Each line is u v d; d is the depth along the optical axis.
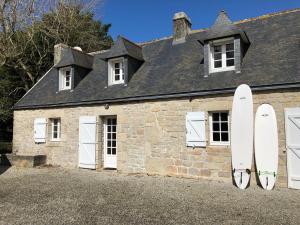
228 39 8.68
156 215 5.15
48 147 12.04
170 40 11.73
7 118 17.91
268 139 7.33
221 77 8.53
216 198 6.33
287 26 8.98
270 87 7.36
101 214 5.23
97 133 10.62
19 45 18.72
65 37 21.06
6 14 17.97
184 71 9.57
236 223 4.70
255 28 9.67
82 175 9.52
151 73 10.37
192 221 4.82
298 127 7.09
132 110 9.78
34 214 5.27
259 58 8.38
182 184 7.80
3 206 5.81
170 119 8.98
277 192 6.83
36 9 19.14
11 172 10.34
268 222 4.73
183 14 11.22
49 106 11.98
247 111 7.57
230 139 7.89
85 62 12.70
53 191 7.12
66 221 4.86
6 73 18.92
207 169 8.26
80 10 22.86
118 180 8.52
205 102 8.41
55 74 14.25
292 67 7.48
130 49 10.81
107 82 10.95
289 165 7.15
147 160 9.34
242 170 7.45
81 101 10.96
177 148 8.80
